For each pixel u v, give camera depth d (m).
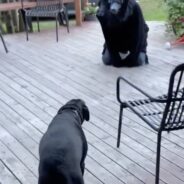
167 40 3.90
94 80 3.00
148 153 2.02
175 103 1.71
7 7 4.12
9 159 2.00
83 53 3.63
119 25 3.01
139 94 2.70
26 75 3.15
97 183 1.79
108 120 2.36
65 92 2.79
